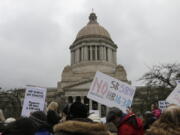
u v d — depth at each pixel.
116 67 103.06
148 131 6.13
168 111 6.06
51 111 11.67
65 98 90.31
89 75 105.12
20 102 83.56
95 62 108.75
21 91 86.69
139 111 78.75
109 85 16.50
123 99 16.45
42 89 16.94
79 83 91.25
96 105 91.62
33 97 16.73
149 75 61.28
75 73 107.06
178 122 5.93
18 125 6.14
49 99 103.00
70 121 6.74
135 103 82.88
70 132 6.52
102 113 89.12
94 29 116.88
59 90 101.81
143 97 72.94
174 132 5.78
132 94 16.59
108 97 16.39
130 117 9.85
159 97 61.44
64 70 105.12
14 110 81.81
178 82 17.73
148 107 65.19
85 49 111.88
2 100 82.62
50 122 11.45
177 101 17.39
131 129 9.60
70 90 91.00
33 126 6.30
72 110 7.23
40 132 9.86
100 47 112.31
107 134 6.78
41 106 16.73
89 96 16.34
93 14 126.31
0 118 11.69
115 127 11.02
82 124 6.57
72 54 118.00
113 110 10.52
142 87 86.69
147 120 12.48
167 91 60.38
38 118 10.24
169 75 59.69
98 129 6.62
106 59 113.19
